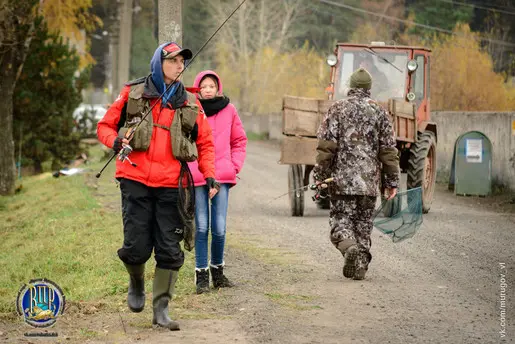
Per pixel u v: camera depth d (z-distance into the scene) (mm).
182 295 11695
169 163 9469
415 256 15172
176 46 9602
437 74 49312
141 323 10078
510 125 28844
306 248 16109
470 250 15922
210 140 9969
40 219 21359
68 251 16234
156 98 9461
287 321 10062
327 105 21469
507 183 28969
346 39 114562
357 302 11172
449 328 9828
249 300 11242
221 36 102438
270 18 109125
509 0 93938
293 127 21125
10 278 14742
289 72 97000
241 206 24500
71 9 42750
